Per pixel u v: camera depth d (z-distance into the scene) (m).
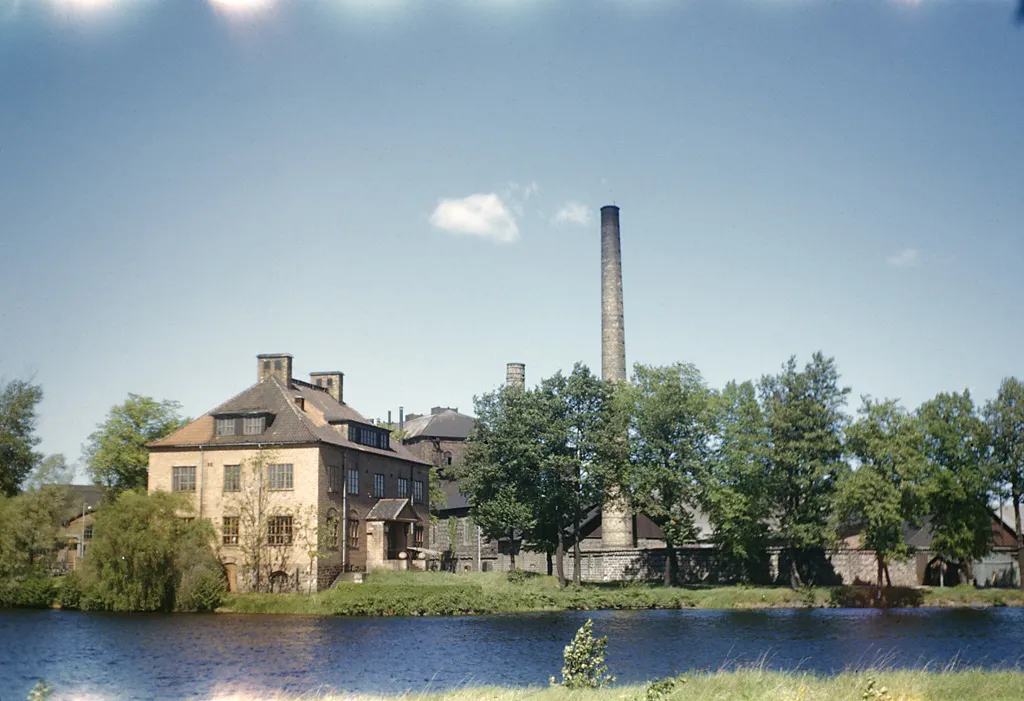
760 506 84.25
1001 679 30.11
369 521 85.06
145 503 71.44
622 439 90.25
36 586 73.62
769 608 76.94
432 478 117.50
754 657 44.41
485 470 90.31
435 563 95.38
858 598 77.75
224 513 78.81
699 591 81.12
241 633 56.50
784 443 85.25
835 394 87.12
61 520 76.94
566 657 29.50
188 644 51.03
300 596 72.19
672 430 89.56
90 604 71.12
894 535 79.06
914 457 78.62
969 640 50.66
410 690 36.75
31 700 31.52
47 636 54.44
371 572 81.81
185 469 80.12
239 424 80.81
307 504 77.38
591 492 91.00
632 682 36.41
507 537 107.06
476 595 75.00
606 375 106.38
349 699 31.38
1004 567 91.94
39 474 76.50
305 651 48.28
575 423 91.25
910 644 49.03
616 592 80.00
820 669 40.16
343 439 84.19
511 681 38.81
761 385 87.88
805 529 83.06
